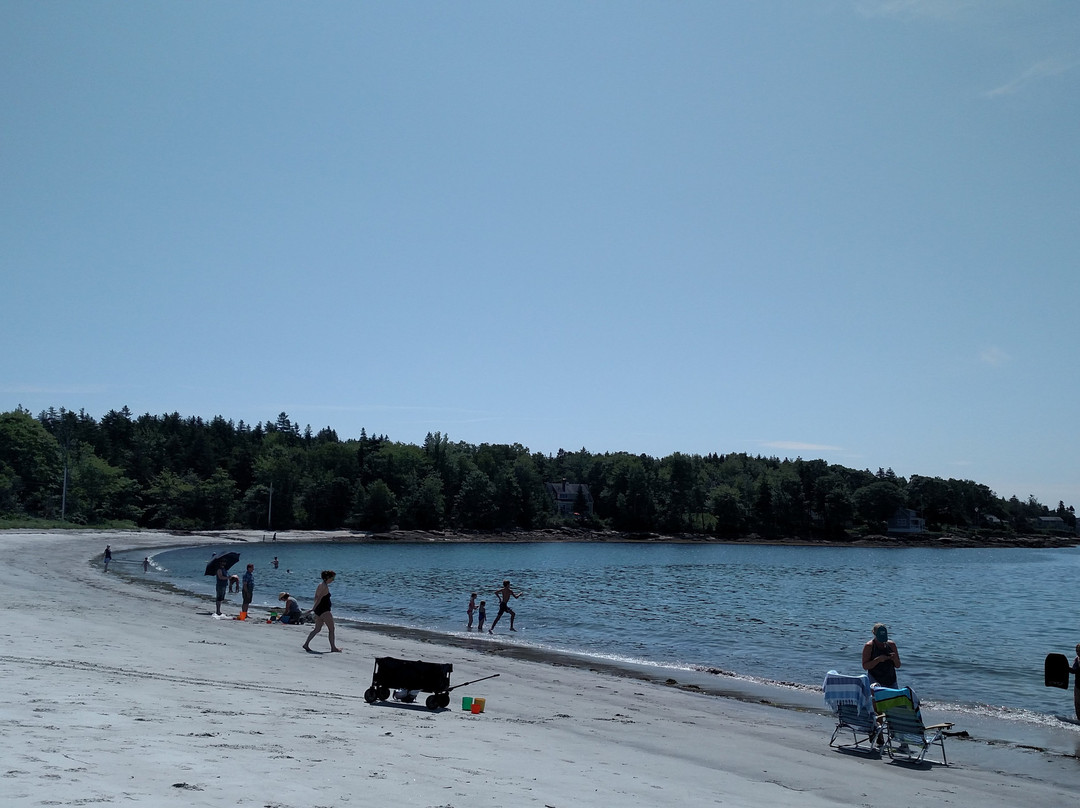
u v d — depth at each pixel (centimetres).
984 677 2311
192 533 11044
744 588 5812
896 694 1245
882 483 16912
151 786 640
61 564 5038
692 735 1324
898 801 966
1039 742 1496
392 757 883
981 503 18712
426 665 1333
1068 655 2762
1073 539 18388
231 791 653
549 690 1736
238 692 1266
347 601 4144
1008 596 5522
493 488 15038
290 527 13462
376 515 13875
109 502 11438
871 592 5716
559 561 9181
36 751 715
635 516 15938
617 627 3325
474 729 1165
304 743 905
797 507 15900
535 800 754
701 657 2561
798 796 934
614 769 972
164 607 2942
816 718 1622
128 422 16475
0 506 9394
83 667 1334
